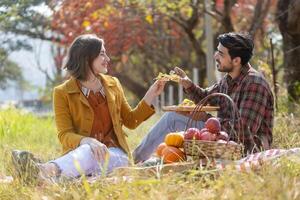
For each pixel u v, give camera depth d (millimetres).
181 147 7723
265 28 22484
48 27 23625
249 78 8242
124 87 32906
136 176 6695
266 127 8406
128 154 8039
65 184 7109
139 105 8562
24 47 26859
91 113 8172
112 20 22797
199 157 7363
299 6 14750
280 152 7457
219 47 8398
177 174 6691
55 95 8234
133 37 24578
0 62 29000
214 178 6633
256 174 6617
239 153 7395
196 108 7957
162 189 6164
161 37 28203
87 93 8227
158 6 17922
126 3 18203
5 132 14484
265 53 21422
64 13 20266
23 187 7176
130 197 6238
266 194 5844
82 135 8164
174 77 8648
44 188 7090
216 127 7535
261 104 8156
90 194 6340
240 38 8320
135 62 30094
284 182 6012
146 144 8539
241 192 5977
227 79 8469
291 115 11594
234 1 19906
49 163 7508
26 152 7465
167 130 8500
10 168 8172
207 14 18984
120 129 8312
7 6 19453
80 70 8180
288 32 15383
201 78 26719
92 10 19406
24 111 20328
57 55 27125
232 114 8188
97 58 8203
